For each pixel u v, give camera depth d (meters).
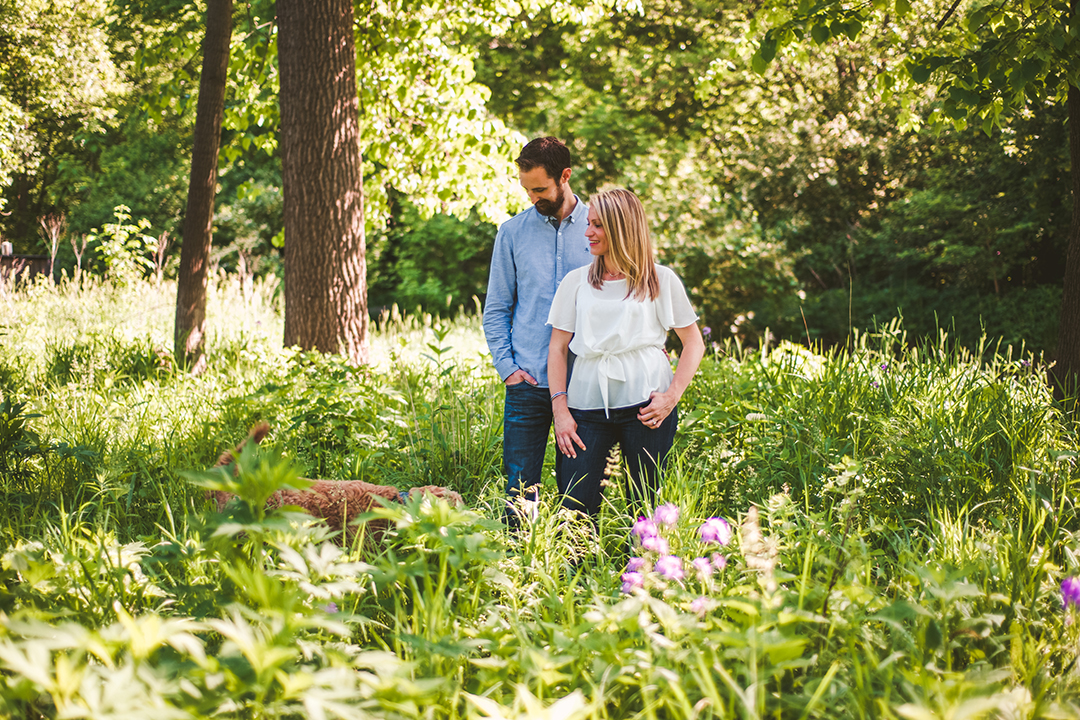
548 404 3.19
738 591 1.97
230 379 6.02
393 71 7.74
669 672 1.56
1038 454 3.37
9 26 16.50
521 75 18.95
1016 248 14.84
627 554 2.76
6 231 22.69
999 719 1.57
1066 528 2.90
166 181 20.48
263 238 20.36
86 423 4.41
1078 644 1.96
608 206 2.76
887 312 15.80
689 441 3.83
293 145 5.62
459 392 4.77
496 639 1.88
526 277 3.17
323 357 5.26
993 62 4.09
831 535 2.44
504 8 8.01
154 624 1.39
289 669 1.52
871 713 1.66
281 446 3.82
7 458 3.38
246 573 1.54
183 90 7.91
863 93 15.24
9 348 6.92
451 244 17.89
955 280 16.58
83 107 19.12
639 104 18.62
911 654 1.81
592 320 2.83
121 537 3.00
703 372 5.16
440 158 8.03
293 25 5.55
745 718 1.52
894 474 3.25
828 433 3.70
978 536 2.74
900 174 16.70
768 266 14.80
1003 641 1.92
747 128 17.86
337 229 5.69
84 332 7.86
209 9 6.60
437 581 2.19
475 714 1.62
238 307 10.20
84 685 1.28
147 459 3.78
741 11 17.52
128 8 9.48
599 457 2.88
